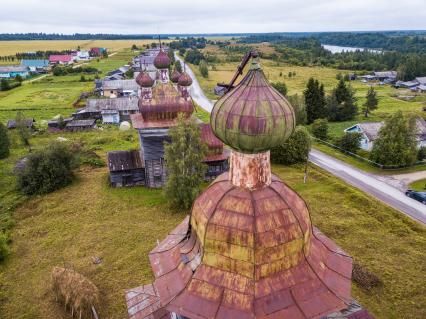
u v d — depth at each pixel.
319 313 9.95
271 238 10.08
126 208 38.38
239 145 10.31
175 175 36.97
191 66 178.25
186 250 11.80
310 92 80.69
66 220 36.12
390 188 42.84
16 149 61.91
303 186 43.69
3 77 154.12
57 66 165.50
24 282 26.95
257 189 10.84
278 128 9.95
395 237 31.59
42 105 100.25
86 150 57.38
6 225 34.91
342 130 73.94
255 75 10.29
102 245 31.44
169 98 39.62
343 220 34.66
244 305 9.81
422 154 51.41
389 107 97.88
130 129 74.75
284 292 10.09
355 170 49.41
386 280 25.64
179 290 10.77
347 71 167.50
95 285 25.69
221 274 10.47
